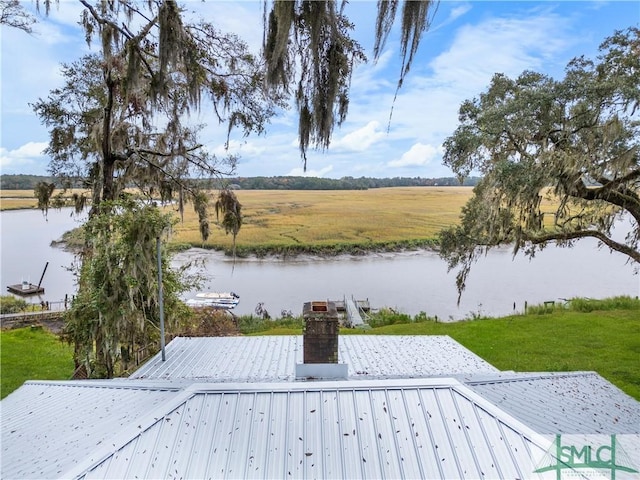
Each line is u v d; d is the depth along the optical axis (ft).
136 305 27.35
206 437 11.34
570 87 25.76
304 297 86.89
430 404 12.51
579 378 21.30
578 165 25.53
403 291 90.58
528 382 19.39
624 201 29.07
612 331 48.91
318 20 11.84
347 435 11.48
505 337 48.29
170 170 36.04
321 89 12.93
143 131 35.29
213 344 26.32
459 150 31.19
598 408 17.52
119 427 12.39
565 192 27.32
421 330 53.01
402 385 13.19
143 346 29.84
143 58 27.76
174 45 24.50
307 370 18.11
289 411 12.27
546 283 94.58
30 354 47.21
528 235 32.12
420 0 10.48
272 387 13.15
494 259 120.98
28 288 87.97
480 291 89.45
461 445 11.21
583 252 129.49
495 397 16.87
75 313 27.68
